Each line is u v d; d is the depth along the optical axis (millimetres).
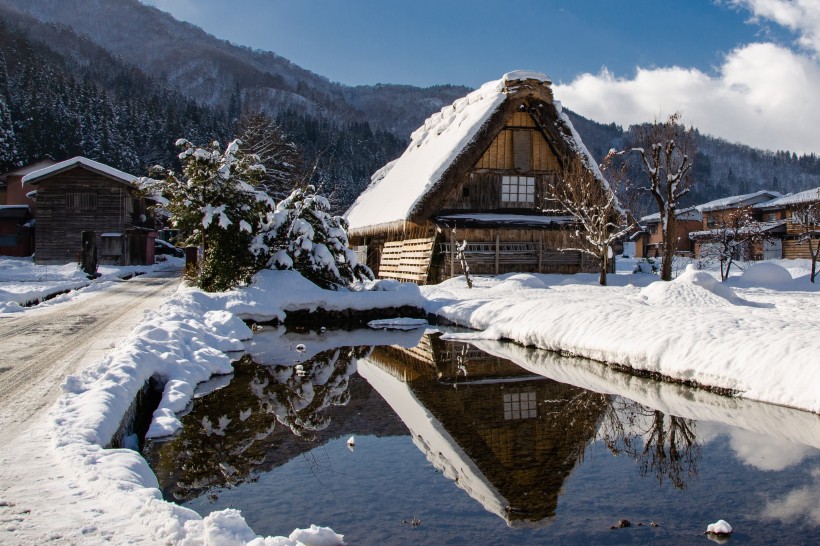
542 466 5941
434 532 4457
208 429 7098
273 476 5656
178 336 10344
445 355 11938
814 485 5336
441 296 18344
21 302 16156
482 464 5992
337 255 18891
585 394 8766
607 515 4773
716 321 10156
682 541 4309
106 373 7012
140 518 3727
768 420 7320
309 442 6672
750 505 4938
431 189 22922
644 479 5562
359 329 15500
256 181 18438
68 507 3889
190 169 17141
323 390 9133
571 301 14000
